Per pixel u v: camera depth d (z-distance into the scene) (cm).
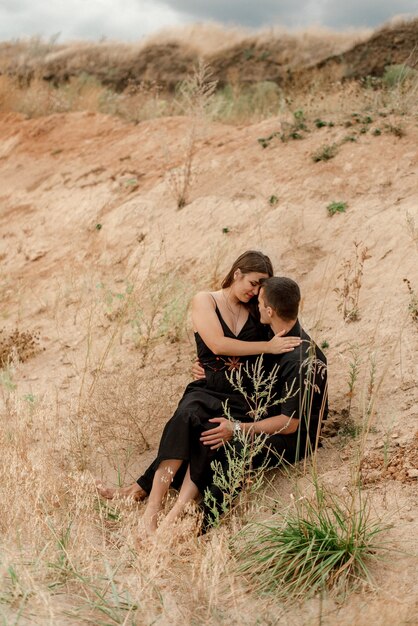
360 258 562
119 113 1050
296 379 385
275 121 805
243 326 413
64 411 500
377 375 443
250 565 316
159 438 455
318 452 402
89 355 568
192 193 711
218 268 609
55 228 766
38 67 1906
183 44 1891
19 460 400
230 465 358
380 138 687
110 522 380
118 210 724
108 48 1942
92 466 439
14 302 674
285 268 591
